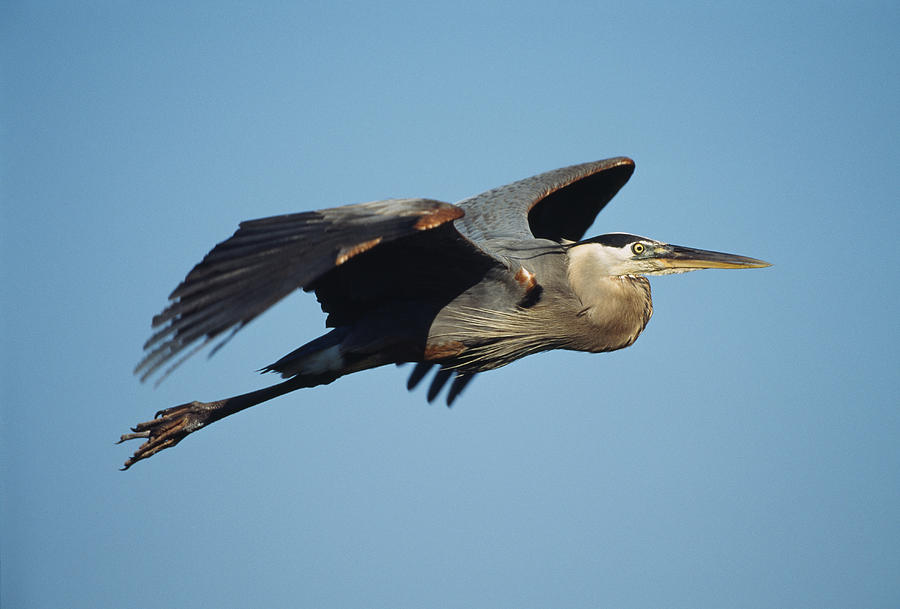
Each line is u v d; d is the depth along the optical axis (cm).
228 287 799
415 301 1090
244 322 764
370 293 1080
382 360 1105
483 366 1146
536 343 1138
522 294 1088
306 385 1113
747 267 1170
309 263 801
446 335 1091
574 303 1147
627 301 1180
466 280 1072
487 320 1092
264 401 1125
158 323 780
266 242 827
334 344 1084
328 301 1104
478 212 1305
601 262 1175
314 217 864
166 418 1119
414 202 904
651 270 1182
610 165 1421
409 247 1015
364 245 818
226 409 1122
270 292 784
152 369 768
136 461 1114
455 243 1000
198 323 782
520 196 1331
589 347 1173
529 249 1166
